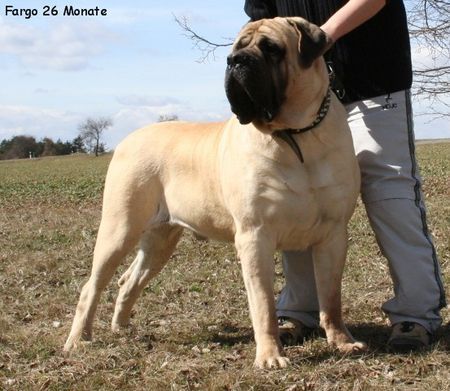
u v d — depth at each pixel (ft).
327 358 11.92
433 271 12.39
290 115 11.14
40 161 193.88
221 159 12.48
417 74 31.04
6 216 43.96
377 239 12.71
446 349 12.07
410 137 12.58
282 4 13.51
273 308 11.71
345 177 11.60
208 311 16.65
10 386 11.69
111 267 14.20
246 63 10.55
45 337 14.84
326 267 12.20
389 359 11.69
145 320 16.14
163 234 15.05
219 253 24.18
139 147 14.32
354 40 12.56
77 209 48.19
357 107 12.82
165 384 11.32
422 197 12.67
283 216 11.53
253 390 10.61
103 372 12.05
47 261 24.73
